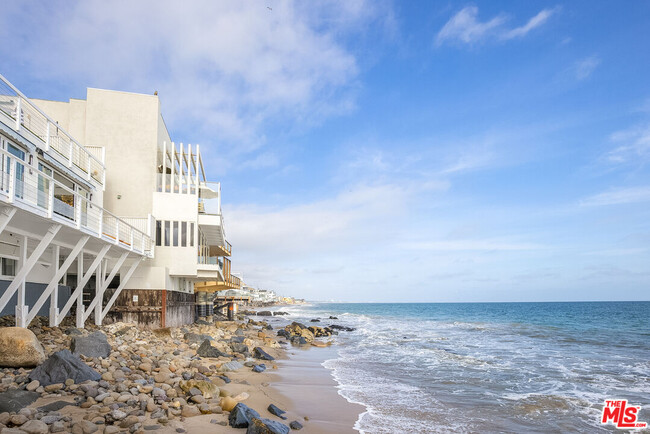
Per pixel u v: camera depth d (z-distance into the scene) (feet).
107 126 95.35
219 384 48.67
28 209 40.11
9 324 54.24
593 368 74.79
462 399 50.57
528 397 52.06
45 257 68.39
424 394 52.54
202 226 100.42
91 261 77.82
